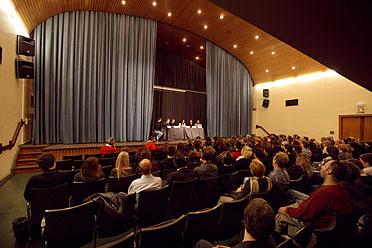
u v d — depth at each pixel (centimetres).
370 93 809
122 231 210
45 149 587
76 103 737
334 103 916
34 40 624
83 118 746
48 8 652
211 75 1098
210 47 1084
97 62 788
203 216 165
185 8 801
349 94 868
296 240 147
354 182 221
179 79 1251
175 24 923
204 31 975
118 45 830
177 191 240
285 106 1127
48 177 225
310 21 217
